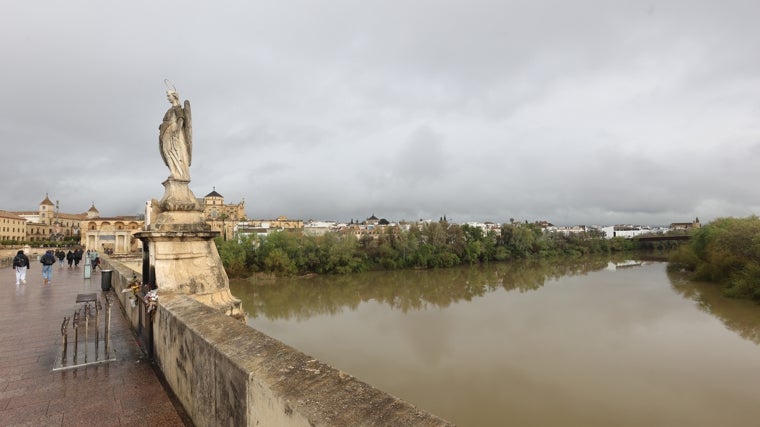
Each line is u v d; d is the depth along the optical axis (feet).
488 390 76.95
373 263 293.43
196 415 15.94
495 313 142.82
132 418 17.38
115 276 53.42
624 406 69.92
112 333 32.07
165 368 21.27
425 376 84.28
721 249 189.67
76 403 18.88
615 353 96.68
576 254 431.84
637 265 329.11
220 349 13.28
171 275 27.76
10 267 111.55
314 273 259.39
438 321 131.75
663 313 136.15
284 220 485.56
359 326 126.41
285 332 119.44
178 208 28.73
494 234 421.59
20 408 18.39
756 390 75.51
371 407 8.57
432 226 336.70
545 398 73.26
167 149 29.43
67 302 47.60
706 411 67.72
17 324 35.53
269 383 10.22
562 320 129.90
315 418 8.35
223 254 234.79
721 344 102.32
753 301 149.38
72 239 386.73
